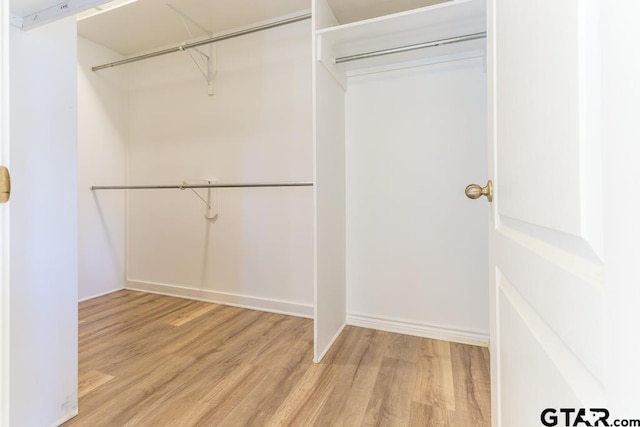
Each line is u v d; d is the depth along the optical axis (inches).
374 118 85.4
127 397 56.4
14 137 43.6
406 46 71.3
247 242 103.3
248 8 90.8
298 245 96.7
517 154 24.3
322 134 70.7
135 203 121.5
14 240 43.6
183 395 57.1
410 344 76.7
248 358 70.1
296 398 56.1
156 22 98.3
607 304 13.1
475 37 65.3
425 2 74.7
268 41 98.3
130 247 122.9
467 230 78.1
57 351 48.7
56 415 48.4
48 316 47.5
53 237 48.2
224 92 105.0
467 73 76.9
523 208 22.9
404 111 82.7
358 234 88.0
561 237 17.4
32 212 45.6
